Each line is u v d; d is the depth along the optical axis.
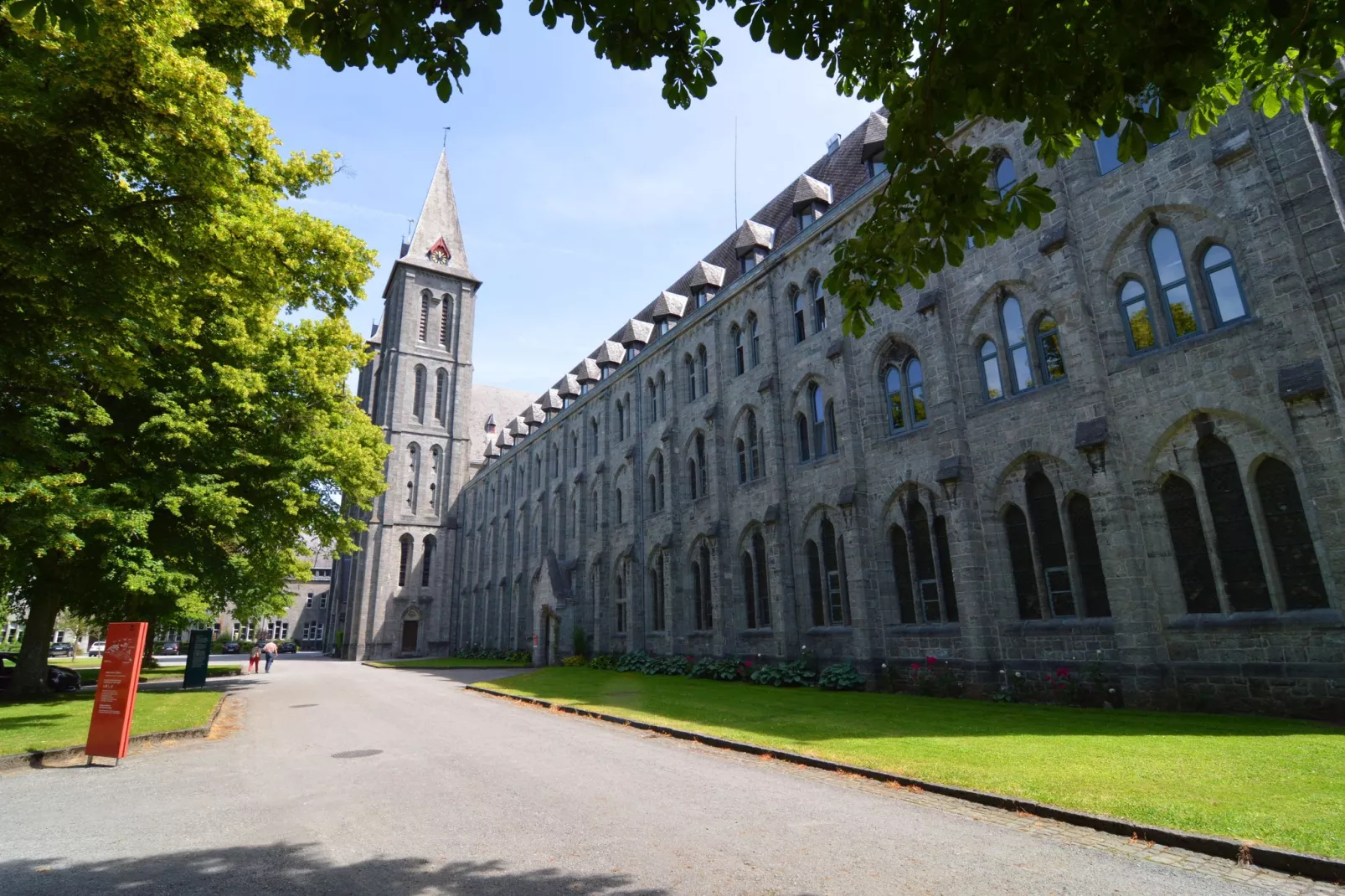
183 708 19.05
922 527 21.17
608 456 42.22
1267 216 13.95
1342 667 12.39
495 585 59.56
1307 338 13.20
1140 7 4.36
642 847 6.82
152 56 9.12
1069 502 17.31
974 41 4.74
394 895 5.68
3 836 7.64
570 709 18.50
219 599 27.81
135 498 19.03
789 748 11.58
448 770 10.87
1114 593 15.56
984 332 19.86
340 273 14.73
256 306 14.91
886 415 23.05
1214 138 14.98
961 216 5.53
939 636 19.92
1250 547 13.97
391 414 68.38
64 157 9.45
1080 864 6.14
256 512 23.97
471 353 73.88
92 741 12.16
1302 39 4.61
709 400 32.69
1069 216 17.67
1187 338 15.19
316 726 16.62
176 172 10.25
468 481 71.44
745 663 27.22
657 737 14.02
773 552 26.61
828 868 6.14
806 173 33.66
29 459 15.10
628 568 38.25
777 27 5.34
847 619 23.62
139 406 20.39
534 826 7.62
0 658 24.44
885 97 5.89
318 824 7.95
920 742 11.60
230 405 21.75
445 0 5.01
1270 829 6.44
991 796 8.10
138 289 11.02
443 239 75.06
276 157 13.27
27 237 9.72
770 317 28.67
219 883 6.06
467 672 38.75
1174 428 15.26
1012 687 17.50
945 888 5.62
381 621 63.28
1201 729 11.75
